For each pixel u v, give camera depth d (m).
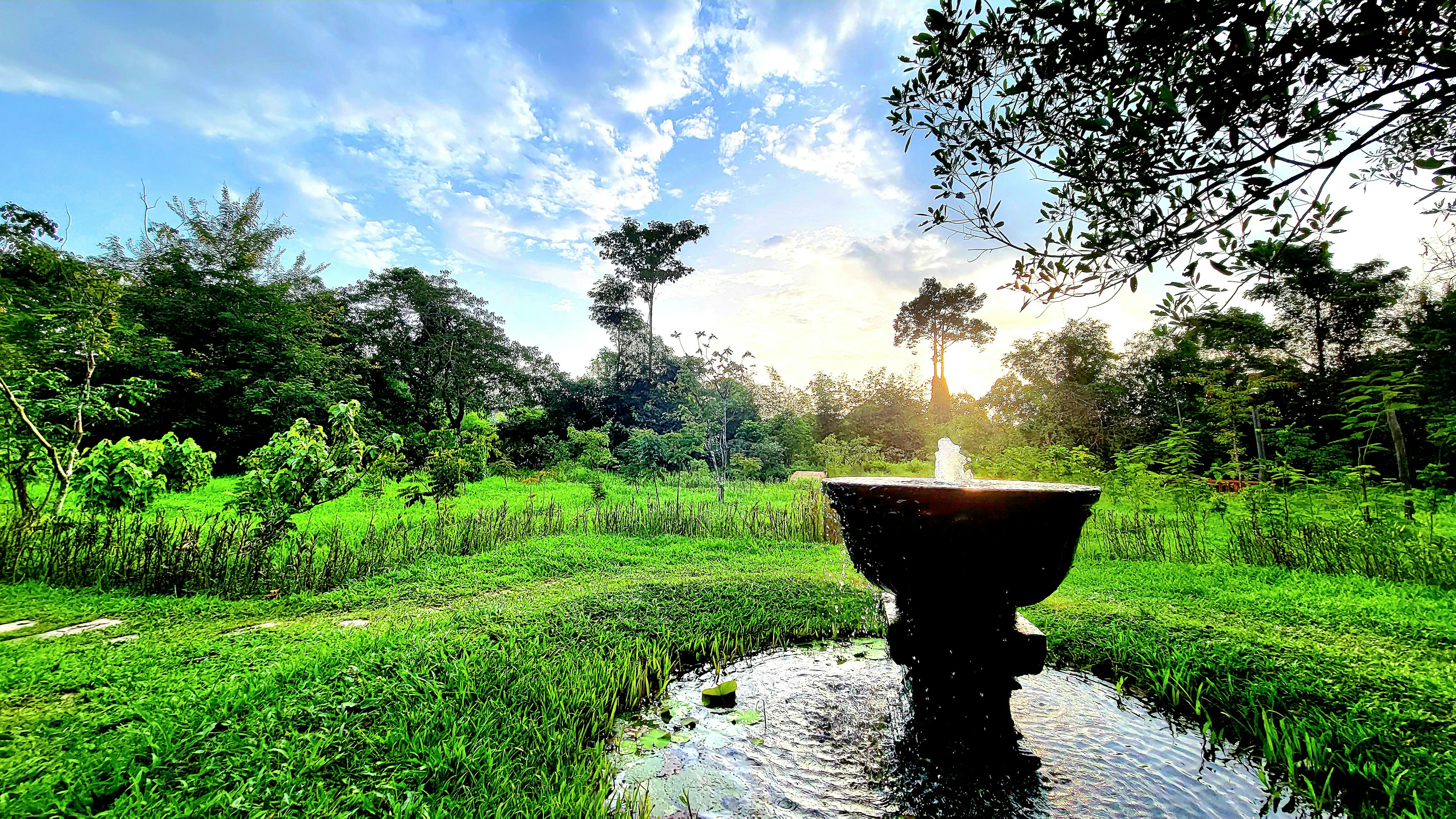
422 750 2.12
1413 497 5.38
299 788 1.86
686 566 5.88
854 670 3.28
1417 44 1.44
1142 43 1.71
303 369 19.64
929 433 22.02
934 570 2.49
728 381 14.07
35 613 3.94
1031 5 1.81
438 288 27.77
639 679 3.04
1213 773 2.22
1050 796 2.08
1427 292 7.11
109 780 1.87
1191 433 9.41
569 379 29.33
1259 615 3.87
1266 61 1.55
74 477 5.57
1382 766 2.06
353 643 3.09
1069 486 2.65
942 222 2.36
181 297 17.80
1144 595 4.55
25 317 7.26
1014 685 2.65
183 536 4.99
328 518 8.42
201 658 2.98
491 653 3.07
